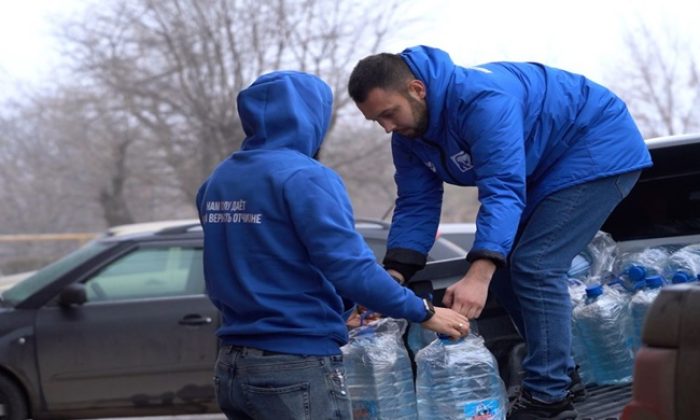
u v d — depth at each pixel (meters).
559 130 3.64
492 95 3.42
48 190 27.83
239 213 3.20
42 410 7.20
